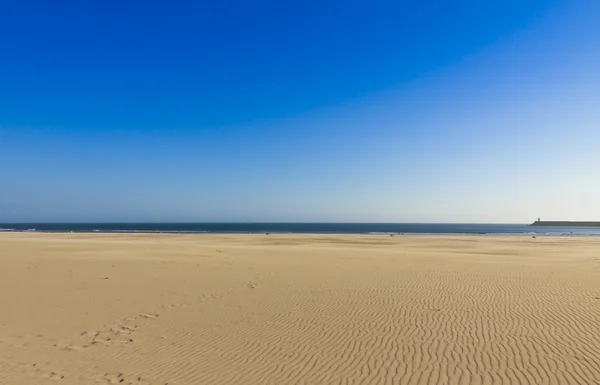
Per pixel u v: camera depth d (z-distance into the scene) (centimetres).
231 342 896
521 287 1526
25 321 1070
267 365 761
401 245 4319
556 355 795
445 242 4988
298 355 811
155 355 819
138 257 2580
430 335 930
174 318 1102
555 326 996
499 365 748
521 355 797
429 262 2402
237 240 4997
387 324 1025
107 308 1216
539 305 1224
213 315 1131
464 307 1202
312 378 700
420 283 1616
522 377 694
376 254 2945
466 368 735
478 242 5038
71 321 1073
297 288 1518
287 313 1146
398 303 1259
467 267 2144
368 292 1435
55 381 694
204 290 1486
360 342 886
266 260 2469
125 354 826
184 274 1866
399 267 2133
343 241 5009
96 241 4269
